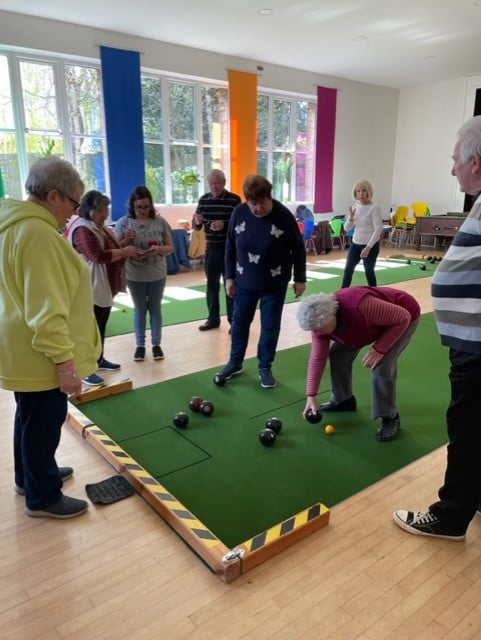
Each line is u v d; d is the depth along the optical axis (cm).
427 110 1071
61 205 171
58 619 155
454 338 164
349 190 1080
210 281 455
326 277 723
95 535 192
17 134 669
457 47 783
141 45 724
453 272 160
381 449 253
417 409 298
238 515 202
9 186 677
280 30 694
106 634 150
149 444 258
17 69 651
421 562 179
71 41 662
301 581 170
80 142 721
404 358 385
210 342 429
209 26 676
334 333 238
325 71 941
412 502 212
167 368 366
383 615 156
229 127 854
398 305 240
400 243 1066
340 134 1028
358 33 708
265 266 311
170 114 805
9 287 167
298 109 978
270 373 332
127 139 735
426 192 1105
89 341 190
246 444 257
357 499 214
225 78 827
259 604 160
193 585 168
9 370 173
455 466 180
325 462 241
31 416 185
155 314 384
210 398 313
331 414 290
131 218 370
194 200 862
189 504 209
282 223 308
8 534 192
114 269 341
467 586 169
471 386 167
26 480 197
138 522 200
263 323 325
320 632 150
